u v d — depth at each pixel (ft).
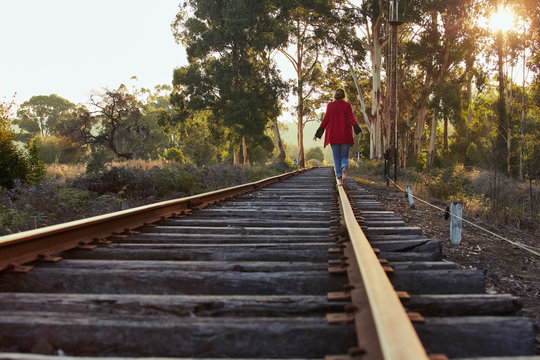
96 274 9.41
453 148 142.82
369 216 20.49
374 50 129.18
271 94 137.69
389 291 6.35
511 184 53.78
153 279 9.33
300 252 11.65
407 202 36.35
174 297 7.97
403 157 146.82
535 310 11.84
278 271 10.07
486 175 54.08
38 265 10.29
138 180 39.19
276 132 170.81
